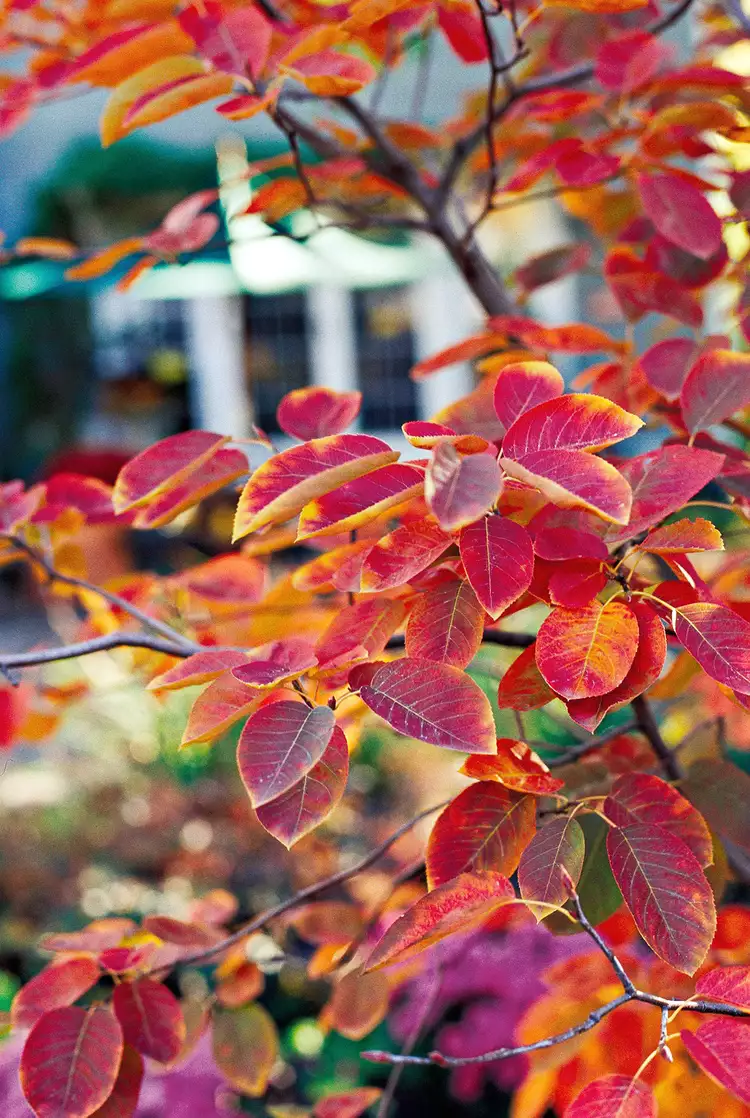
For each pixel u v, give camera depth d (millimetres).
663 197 913
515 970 1482
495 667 1106
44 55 1087
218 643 1047
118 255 1014
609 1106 716
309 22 1017
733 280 1088
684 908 726
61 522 1011
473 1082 1470
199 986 1444
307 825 709
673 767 875
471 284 1146
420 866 966
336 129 1213
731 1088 688
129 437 5844
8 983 2113
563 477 694
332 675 768
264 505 711
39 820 2701
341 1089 1806
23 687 1102
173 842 2625
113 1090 831
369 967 705
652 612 743
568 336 938
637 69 954
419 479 736
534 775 754
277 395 6148
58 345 5727
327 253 4336
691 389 825
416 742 2873
